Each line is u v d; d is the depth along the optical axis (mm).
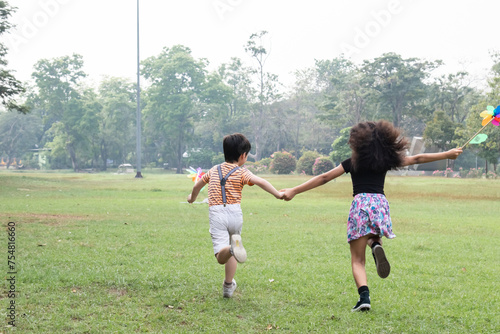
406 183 31984
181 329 3977
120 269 5957
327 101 69812
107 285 5266
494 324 4219
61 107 83188
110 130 86062
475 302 4895
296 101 82500
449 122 52594
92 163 93125
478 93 64500
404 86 62969
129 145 93562
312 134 81875
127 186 29344
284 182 35281
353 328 4039
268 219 12516
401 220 12742
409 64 64375
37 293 4898
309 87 87188
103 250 7340
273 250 7809
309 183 4699
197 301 4781
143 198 20219
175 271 5922
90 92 85625
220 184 4789
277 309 4562
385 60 63438
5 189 23781
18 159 104688
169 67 79125
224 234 4738
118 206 15742
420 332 3988
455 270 6480
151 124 84938
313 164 59688
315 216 13336
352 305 4738
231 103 93812
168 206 16016
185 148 93438
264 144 84438
